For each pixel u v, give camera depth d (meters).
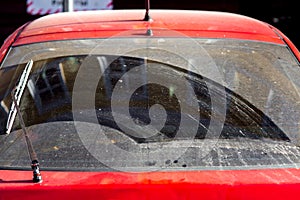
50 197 2.09
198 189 2.08
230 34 3.11
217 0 8.00
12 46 3.09
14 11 7.57
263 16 8.27
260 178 2.17
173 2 7.89
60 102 2.71
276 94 2.75
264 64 2.93
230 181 2.13
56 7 7.41
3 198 2.10
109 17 3.32
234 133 2.49
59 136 2.48
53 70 2.90
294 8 8.23
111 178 2.15
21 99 2.74
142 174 2.18
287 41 3.17
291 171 2.25
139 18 3.26
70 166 2.28
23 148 2.44
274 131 2.53
